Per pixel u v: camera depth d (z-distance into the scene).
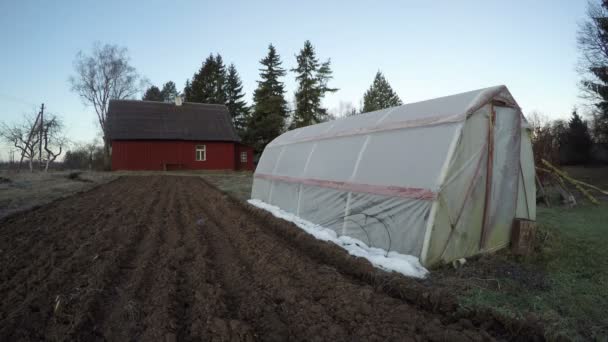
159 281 3.95
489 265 4.46
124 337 2.81
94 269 4.30
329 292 3.66
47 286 3.71
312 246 5.52
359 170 6.00
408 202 4.70
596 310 3.21
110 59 39.78
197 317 3.14
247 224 7.25
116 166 26.42
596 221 7.42
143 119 28.83
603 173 21.36
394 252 4.75
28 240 5.73
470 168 4.80
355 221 5.66
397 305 3.35
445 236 4.52
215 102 48.62
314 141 8.34
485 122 5.05
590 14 19.61
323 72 32.34
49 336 2.82
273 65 34.94
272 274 4.21
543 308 3.25
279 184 8.92
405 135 5.47
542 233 5.75
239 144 33.19
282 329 2.90
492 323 3.12
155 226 7.01
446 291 3.57
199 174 26.00
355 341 2.72
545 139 12.25
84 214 8.18
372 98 50.53
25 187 13.50
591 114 23.75
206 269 4.32
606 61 19.48
